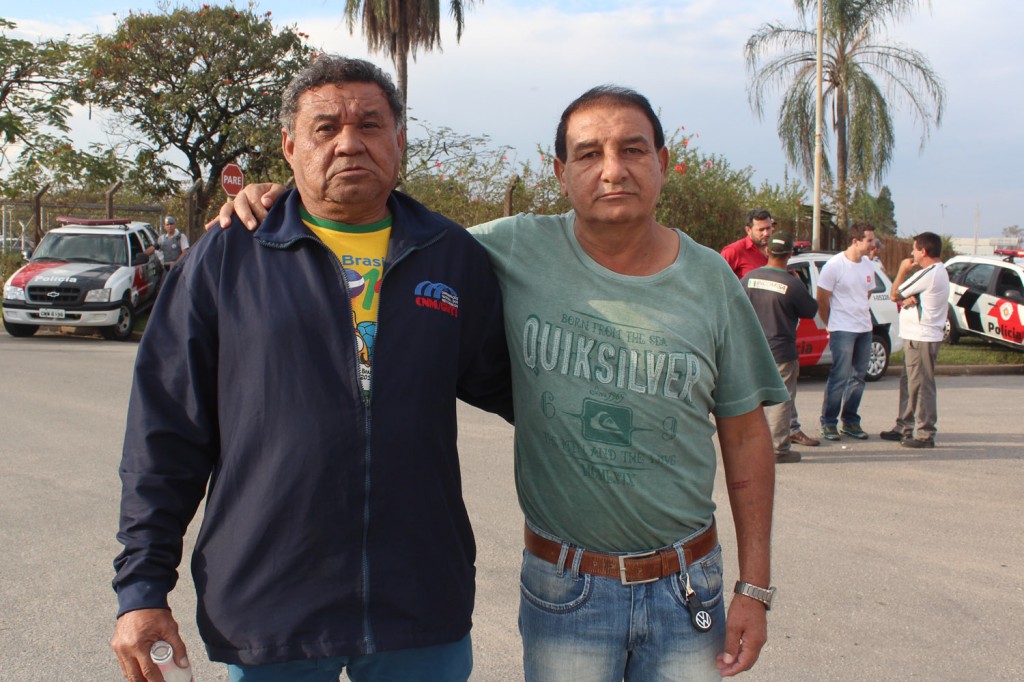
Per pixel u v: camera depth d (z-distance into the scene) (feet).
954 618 13.23
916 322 25.30
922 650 12.16
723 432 7.63
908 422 25.89
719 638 7.25
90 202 71.77
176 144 74.74
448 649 6.84
